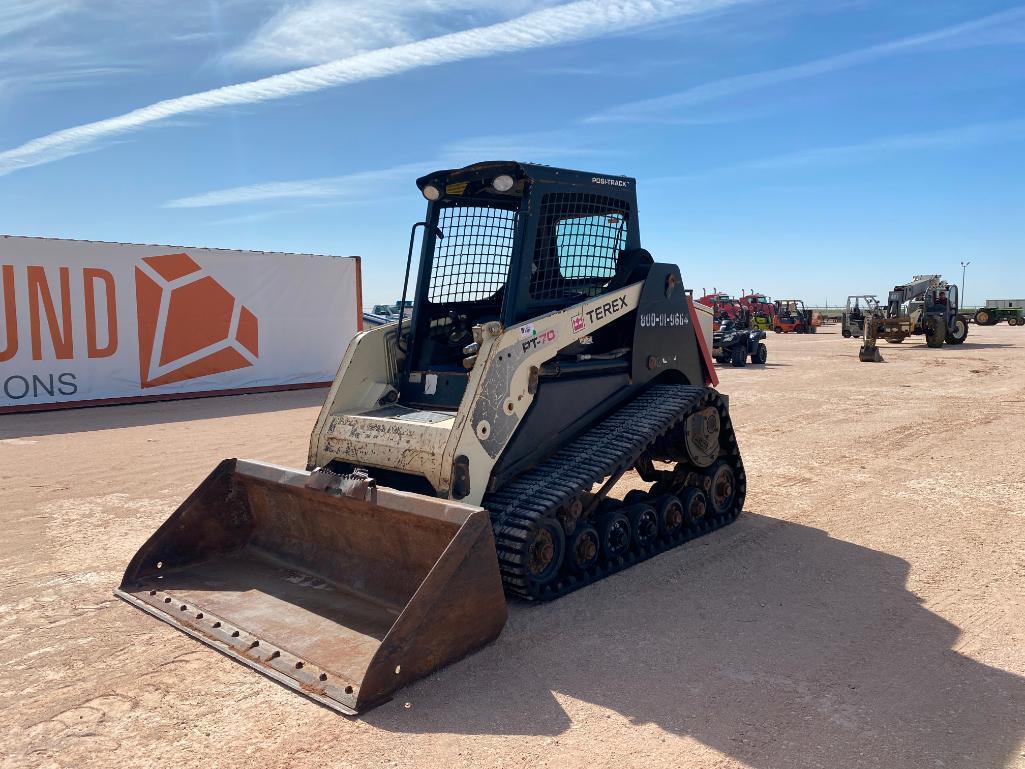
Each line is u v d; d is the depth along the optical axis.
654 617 4.70
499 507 4.80
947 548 5.95
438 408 5.55
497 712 3.60
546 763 3.21
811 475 8.38
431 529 4.26
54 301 13.36
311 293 16.73
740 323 23.58
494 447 4.92
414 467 4.83
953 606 4.84
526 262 5.43
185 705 3.67
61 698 3.76
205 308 15.17
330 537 4.95
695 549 5.99
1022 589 5.10
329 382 17.22
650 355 6.27
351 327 17.47
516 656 4.16
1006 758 3.21
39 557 5.88
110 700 3.73
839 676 3.95
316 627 4.30
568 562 5.10
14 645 4.34
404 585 4.52
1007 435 10.33
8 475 8.56
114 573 5.50
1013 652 4.20
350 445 5.24
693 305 6.86
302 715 3.57
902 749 3.28
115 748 3.33
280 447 10.08
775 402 13.76
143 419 12.54
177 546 5.20
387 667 3.67
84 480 8.34
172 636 4.40
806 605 4.88
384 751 3.29
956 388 15.39
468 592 4.00
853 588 5.16
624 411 5.91
